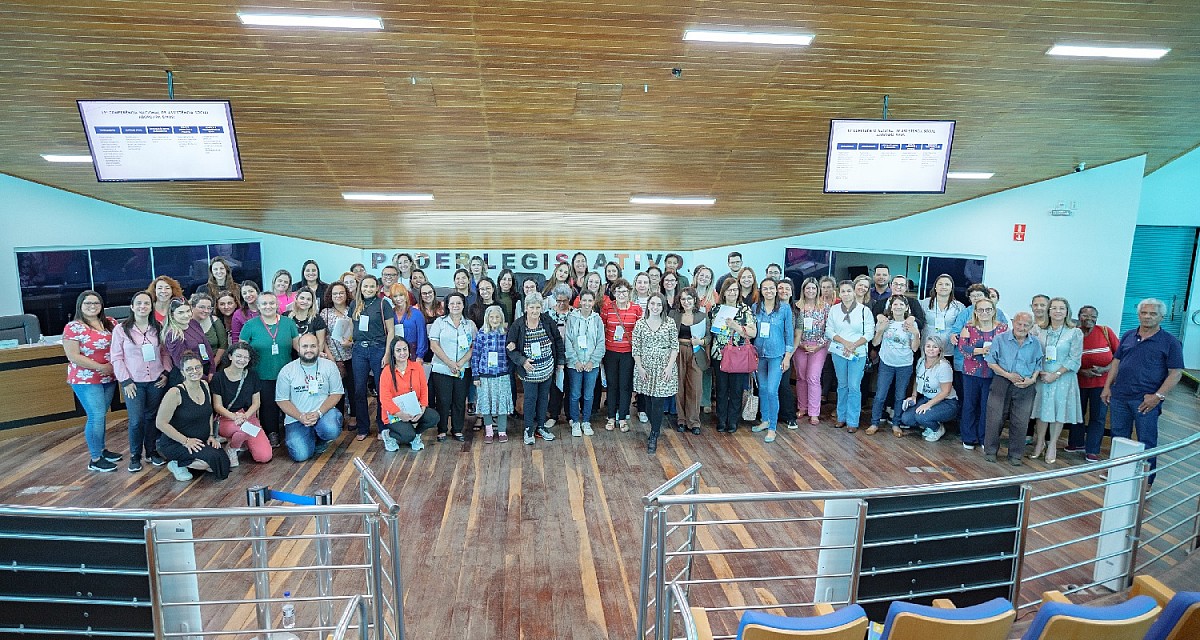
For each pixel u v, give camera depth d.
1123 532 3.76
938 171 5.82
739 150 6.68
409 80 5.23
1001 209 8.56
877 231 9.87
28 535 3.02
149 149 5.36
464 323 6.41
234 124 5.83
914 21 4.50
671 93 5.50
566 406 6.92
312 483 5.47
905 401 6.70
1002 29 4.61
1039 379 6.01
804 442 6.57
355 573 4.25
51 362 6.69
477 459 6.02
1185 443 3.62
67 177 7.89
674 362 6.09
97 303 5.70
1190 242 10.15
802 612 3.86
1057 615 2.40
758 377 6.75
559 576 4.10
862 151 5.75
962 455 6.27
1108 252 7.93
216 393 5.80
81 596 3.06
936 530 3.33
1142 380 5.44
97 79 5.21
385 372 6.13
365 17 4.37
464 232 10.30
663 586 3.14
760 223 9.77
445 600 3.85
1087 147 7.09
